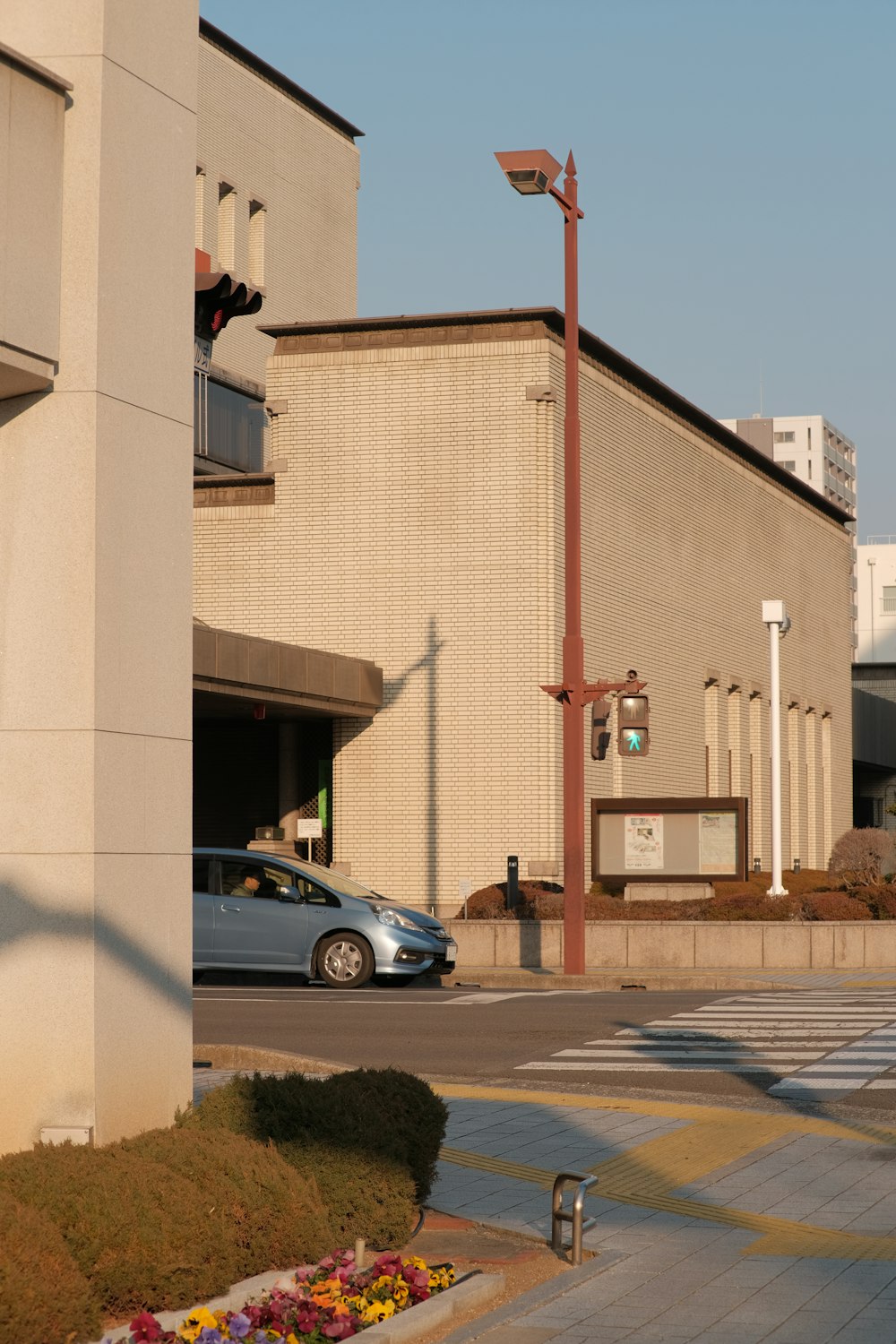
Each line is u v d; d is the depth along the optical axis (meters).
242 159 45.84
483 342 34.75
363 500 35.38
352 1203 8.80
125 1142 8.43
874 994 23.05
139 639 9.63
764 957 27.91
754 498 48.56
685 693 41.78
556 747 34.09
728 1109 13.66
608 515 37.31
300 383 35.97
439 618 34.72
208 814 38.03
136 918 9.44
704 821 31.55
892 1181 10.73
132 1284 7.30
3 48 8.99
